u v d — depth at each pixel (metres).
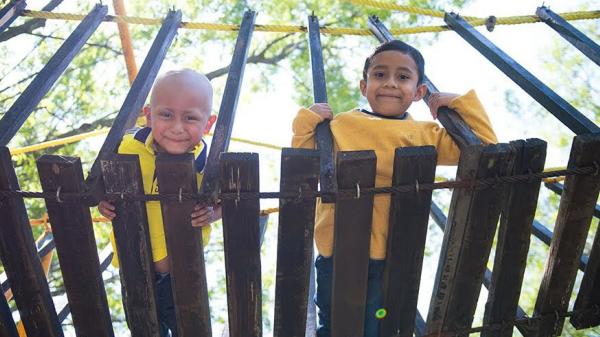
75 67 8.81
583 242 2.35
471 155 2.04
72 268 2.19
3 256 2.17
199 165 2.63
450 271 2.31
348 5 9.08
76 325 2.36
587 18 4.17
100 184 2.04
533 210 2.21
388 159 2.49
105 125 8.92
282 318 2.36
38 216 8.46
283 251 2.19
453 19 3.46
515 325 2.52
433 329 2.47
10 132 2.27
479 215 2.16
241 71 2.70
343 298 2.31
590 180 2.17
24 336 3.74
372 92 2.70
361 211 2.10
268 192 2.03
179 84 2.44
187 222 2.10
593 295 2.51
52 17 3.68
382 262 2.46
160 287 2.62
